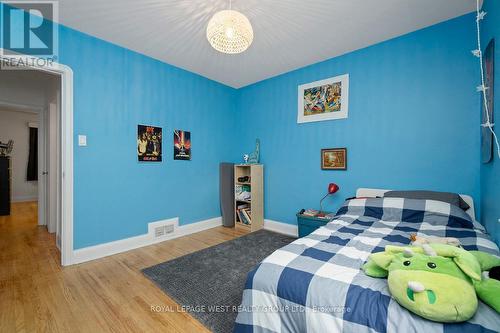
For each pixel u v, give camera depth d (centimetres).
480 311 79
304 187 317
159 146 296
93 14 203
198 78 343
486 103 169
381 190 248
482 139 188
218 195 375
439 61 219
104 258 240
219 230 346
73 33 224
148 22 215
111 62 251
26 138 587
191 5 191
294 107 325
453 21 211
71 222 224
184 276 202
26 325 141
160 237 295
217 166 373
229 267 219
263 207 363
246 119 391
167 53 276
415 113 231
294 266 113
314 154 306
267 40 246
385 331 79
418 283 79
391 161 246
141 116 277
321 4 191
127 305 162
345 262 116
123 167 262
